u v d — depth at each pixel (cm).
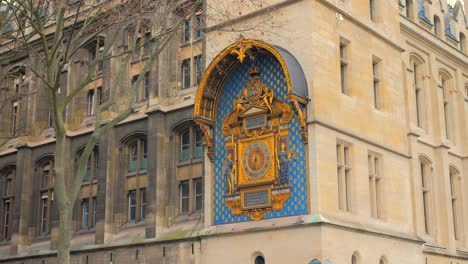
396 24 3669
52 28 4122
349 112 3095
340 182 2975
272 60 3006
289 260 2750
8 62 4378
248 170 2973
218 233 2998
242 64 3112
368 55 3359
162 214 3347
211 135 3147
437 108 4109
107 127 2403
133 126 3622
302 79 2878
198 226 3164
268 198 2884
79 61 4044
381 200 3250
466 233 4138
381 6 3550
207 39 3272
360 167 3103
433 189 3969
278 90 2961
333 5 3106
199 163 3316
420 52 4103
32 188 4141
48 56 2325
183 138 3450
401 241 3253
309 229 2722
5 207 4319
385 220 3219
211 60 3259
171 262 3172
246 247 2903
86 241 3678
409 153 3709
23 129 4228
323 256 2661
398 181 3397
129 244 3366
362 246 2939
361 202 3058
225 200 3031
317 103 2861
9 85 4447
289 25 3006
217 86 3162
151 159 3419
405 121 3581
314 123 2825
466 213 4191
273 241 2820
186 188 3362
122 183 3609
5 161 4341
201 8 3431
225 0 3253
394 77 3559
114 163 3659
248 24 3148
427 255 3628
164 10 2886
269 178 2894
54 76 2403
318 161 2797
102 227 3559
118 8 3111
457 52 4497
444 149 4047
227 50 3000
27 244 4053
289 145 2881
